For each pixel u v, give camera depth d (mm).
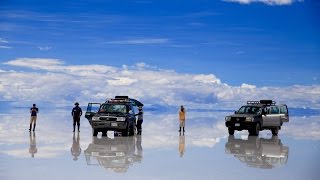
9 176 13148
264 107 31156
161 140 26156
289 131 36531
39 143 23188
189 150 20828
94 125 27781
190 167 15375
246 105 31828
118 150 20312
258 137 29500
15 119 52281
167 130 36750
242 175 13812
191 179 13094
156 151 20219
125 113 28422
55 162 16188
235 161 17047
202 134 32062
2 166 15070
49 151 19641
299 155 19219
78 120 31562
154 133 32438
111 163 16125
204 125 46906
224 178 13273
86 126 40188
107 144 23047
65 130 34000
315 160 17531
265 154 19422
